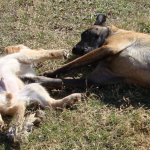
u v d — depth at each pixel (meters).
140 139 2.50
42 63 3.06
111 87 2.85
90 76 2.86
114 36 2.95
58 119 2.61
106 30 3.07
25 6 3.63
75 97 2.64
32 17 3.51
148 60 2.74
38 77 2.82
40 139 2.52
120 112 2.65
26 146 2.48
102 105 2.70
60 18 3.50
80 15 3.55
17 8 3.60
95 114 2.64
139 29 3.35
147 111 2.65
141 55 2.76
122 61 2.79
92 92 2.79
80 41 3.12
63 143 2.50
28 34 3.29
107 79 2.85
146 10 3.62
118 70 2.81
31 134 2.53
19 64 2.83
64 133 2.54
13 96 2.59
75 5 3.64
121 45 2.80
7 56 2.81
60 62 3.08
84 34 3.12
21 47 2.90
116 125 2.57
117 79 2.85
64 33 3.35
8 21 3.44
